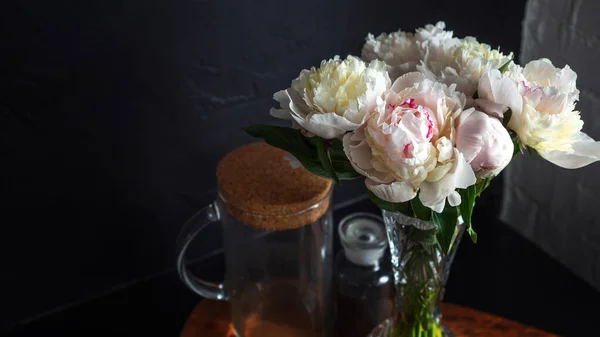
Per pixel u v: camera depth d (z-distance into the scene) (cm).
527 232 105
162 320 87
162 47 76
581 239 96
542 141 51
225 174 71
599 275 95
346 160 57
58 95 74
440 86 51
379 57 60
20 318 86
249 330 78
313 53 85
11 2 68
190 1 75
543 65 53
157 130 81
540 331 79
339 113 51
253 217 69
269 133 60
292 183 70
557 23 90
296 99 55
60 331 85
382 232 79
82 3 70
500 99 51
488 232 102
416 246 63
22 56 70
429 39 58
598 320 90
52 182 79
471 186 54
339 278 83
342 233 80
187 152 85
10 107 73
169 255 92
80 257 86
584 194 93
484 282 94
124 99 77
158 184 85
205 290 80
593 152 54
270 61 83
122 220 86
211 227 92
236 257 76
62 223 82
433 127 49
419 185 50
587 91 88
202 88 81
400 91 53
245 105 85
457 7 92
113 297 90
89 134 78
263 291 79
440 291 68
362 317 81
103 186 82
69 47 72
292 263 77
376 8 86
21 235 81
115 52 74
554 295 93
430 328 70
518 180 103
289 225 70
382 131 49
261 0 79
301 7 81
